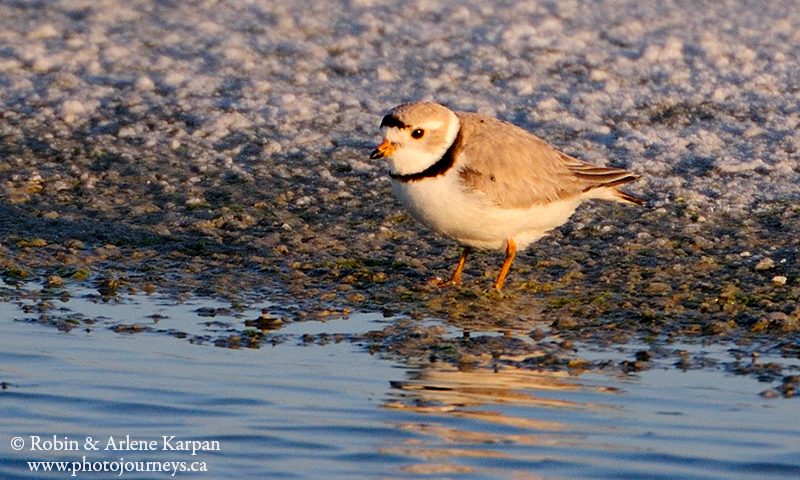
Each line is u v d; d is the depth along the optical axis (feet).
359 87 59.57
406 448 25.98
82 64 62.13
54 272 39.45
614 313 35.42
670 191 47.19
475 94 58.13
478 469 24.79
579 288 37.68
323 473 24.85
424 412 27.96
